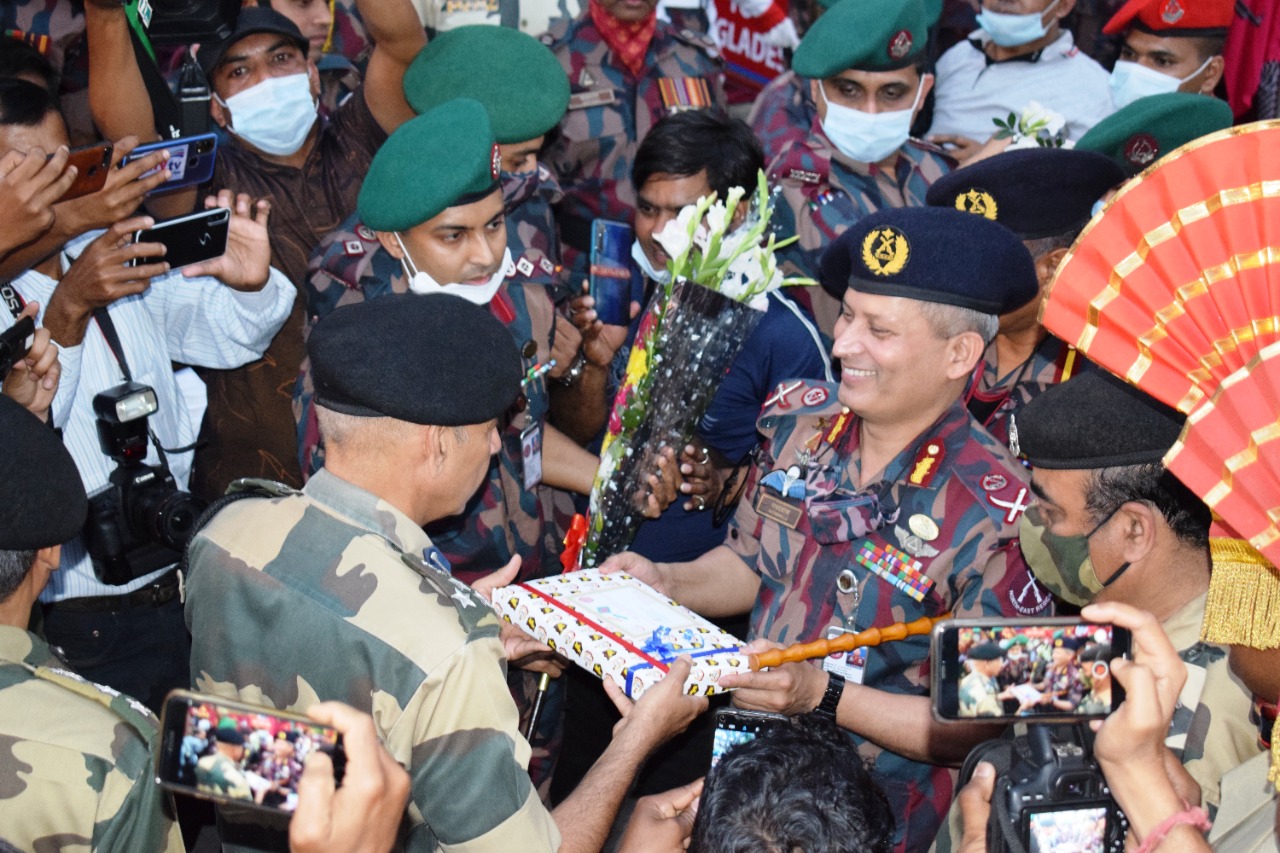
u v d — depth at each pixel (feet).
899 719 7.65
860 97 12.93
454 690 5.89
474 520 10.00
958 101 17.06
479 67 11.16
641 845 6.65
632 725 7.00
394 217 9.26
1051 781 5.09
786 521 8.34
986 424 9.70
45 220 9.32
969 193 9.64
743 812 5.26
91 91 11.47
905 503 7.87
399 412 6.16
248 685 6.20
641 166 11.15
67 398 10.03
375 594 6.05
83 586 10.24
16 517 5.89
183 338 11.53
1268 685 5.23
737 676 7.39
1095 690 4.92
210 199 10.93
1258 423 4.62
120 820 5.75
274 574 6.20
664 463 9.98
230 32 11.63
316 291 10.20
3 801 5.60
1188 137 11.50
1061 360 9.51
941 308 7.41
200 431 12.07
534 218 11.25
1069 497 6.24
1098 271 5.19
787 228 13.15
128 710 6.01
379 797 4.59
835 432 8.35
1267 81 17.12
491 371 6.42
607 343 11.39
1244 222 4.76
